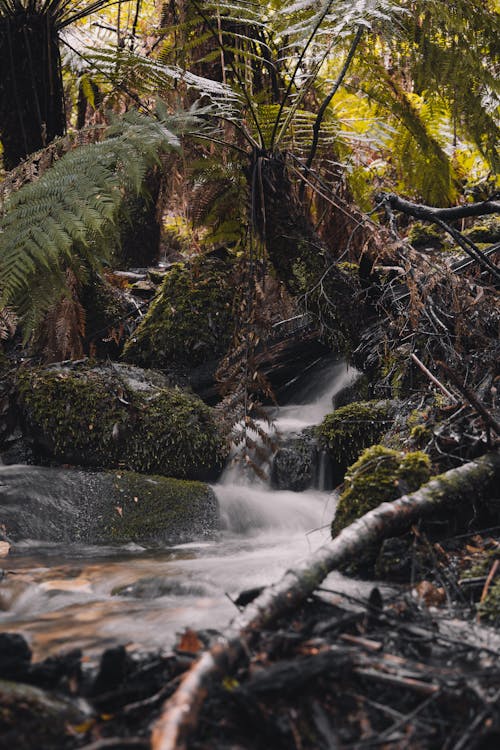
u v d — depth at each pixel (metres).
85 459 3.78
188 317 4.64
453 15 3.88
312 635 1.72
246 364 3.46
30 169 3.91
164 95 3.90
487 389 3.20
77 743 1.36
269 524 3.57
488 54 4.25
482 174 6.27
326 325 3.99
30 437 3.88
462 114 4.39
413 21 4.05
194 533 3.39
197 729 1.38
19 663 1.62
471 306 3.53
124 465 3.77
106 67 3.83
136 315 5.00
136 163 3.28
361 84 4.75
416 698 1.49
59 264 3.49
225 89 3.71
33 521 3.28
